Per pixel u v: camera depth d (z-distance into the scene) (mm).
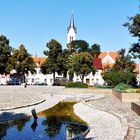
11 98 39750
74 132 18812
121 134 17312
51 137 17266
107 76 68188
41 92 61688
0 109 28109
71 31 171625
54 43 102625
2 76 116312
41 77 129875
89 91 64375
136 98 40688
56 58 103438
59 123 22250
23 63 99688
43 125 21172
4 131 18891
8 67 97875
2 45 98438
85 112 29312
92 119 24656
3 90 59281
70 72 99500
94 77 129125
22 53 99875
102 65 139500
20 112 27312
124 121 21938
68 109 32031
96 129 19781
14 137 17156
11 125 20875
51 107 34062
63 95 55625
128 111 29156
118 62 95812
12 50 100125
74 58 99062
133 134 17297
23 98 41094
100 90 63938
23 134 17969
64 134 18125
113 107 33031
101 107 32781
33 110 24219
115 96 51938
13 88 70688
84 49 140625
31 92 55562
